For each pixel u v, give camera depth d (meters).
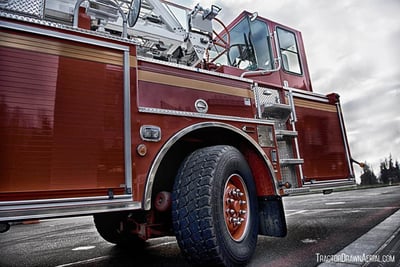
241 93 2.69
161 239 3.89
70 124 1.58
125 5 3.01
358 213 5.24
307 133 3.30
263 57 3.73
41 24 1.62
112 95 1.77
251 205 2.27
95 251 3.33
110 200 1.60
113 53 1.86
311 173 3.15
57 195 1.45
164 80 2.14
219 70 3.08
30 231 6.83
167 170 2.48
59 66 1.62
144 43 3.26
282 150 3.02
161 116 1.97
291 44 4.07
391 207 5.85
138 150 1.78
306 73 4.07
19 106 1.45
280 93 3.19
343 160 3.59
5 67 1.46
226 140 2.57
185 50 3.41
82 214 1.50
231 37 4.11
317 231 3.52
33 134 1.46
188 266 2.33
